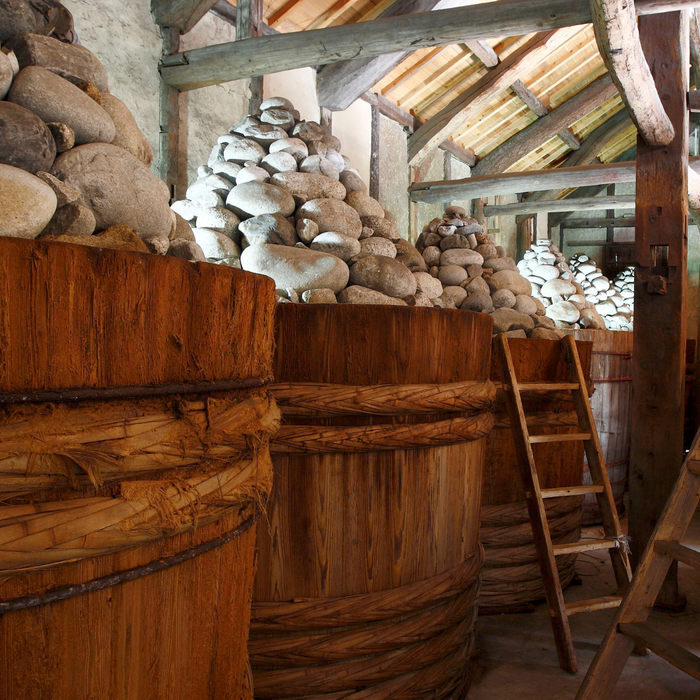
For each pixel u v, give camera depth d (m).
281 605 1.73
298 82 6.77
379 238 4.64
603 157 13.42
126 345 0.85
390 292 4.21
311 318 1.71
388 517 1.80
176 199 5.43
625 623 1.98
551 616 2.47
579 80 9.84
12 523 0.74
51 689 0.81
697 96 3.54
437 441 1.83
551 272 7.21
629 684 2.37
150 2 5.29
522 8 4.43
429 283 4.97
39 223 1.47
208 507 0.95
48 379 0.77
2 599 0.75
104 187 1.78
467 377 1.97
